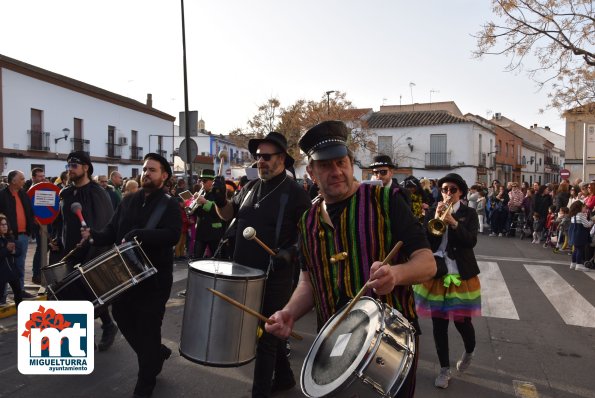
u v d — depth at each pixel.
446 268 4.12
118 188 12.01
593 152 29.36
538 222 14.85
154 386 3.92
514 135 44.69
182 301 6.98
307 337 5.55
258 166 3.98
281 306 3.73
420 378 4.41
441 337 4.25
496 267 10.11
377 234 2.16
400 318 2.03
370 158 33.56
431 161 33.47
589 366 4.71
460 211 4.34
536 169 54.34
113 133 34.50
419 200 4.91
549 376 4.46
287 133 28.73
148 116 38.75
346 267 2.20
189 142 12.54
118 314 3.97
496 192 17.59
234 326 3.34
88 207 5.21
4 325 5.90
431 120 34.00
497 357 4.93
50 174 28.00
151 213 4.03
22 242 7.35
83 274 3.60
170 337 5.47
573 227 9.96
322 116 28.20
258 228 3.88
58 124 28.81
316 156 2.16
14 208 7.26
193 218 10.03
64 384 4.21
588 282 8.66
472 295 4.26
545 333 5.73
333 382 1.86
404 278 1.94
